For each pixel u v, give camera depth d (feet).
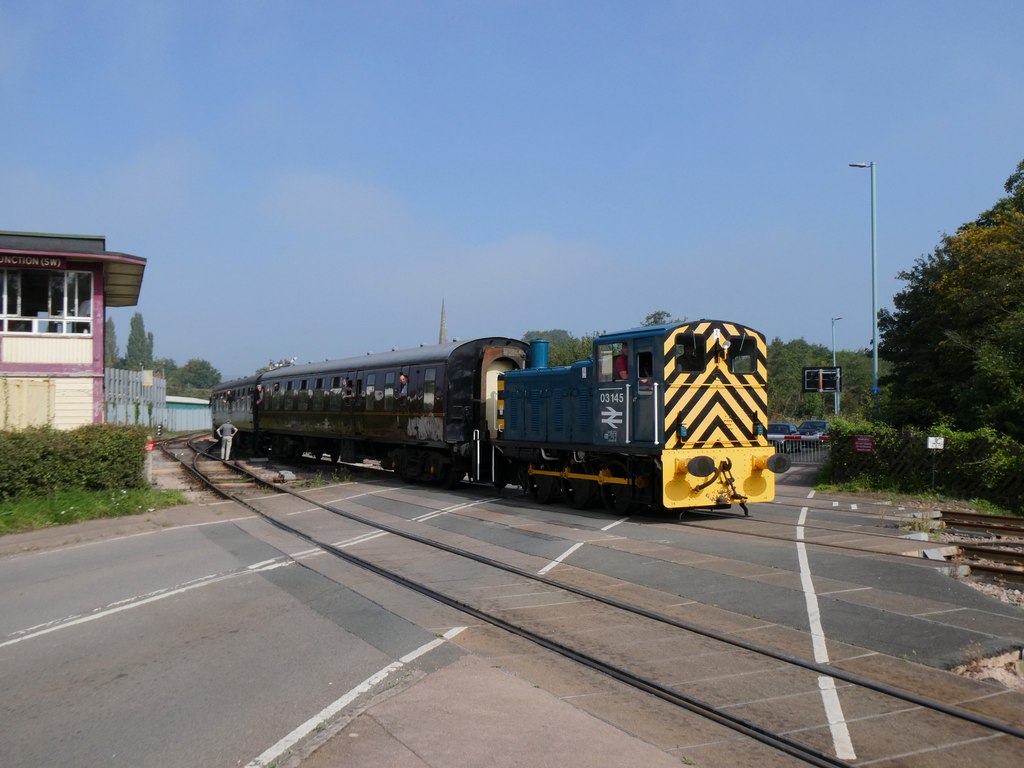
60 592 32.81
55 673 22.34
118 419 138.51
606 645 22.86
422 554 37.93
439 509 54.65
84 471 59.36
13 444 55.01
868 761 15.17
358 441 87.30
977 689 18.72
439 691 18.99
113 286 82.94
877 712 17.56
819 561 33.47
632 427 47.50
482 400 67.41
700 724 17.28
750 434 48.14
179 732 17.63
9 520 50.24
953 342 75.25
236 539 44.34
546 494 57.36
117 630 26.48
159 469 97.35
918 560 33.73
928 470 62.23
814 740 16.16
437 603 28.37
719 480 46.21
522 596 29.01
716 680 19.83
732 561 33.81
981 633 23.02
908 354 91.09
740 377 47.91
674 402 45.44
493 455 65.21
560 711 17.76
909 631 23.30
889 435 66.03
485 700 18.38
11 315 66.54
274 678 20.93
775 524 44.91
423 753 15.48
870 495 62.23
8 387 65.16
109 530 49.57
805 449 95.09
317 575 33.63
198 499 65.57
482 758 15.28
